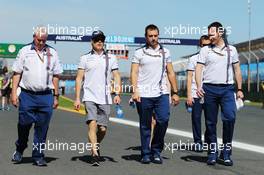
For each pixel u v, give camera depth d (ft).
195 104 36.73
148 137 30.73
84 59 30.14
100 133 30.71
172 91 31.17
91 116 29.78
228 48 30.07
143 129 30.66
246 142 43.57
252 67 166.40
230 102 29.99
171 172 27.58
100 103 29.99
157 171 27.86
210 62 29.99
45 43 29.30
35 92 28.91
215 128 30.42
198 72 30.35
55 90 29.63
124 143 41.01
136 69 30.53
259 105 139.03
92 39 30.07
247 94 166.20
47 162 30.53
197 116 36.78
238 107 30.35
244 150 37.88
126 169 28.37
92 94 29.96
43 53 29.04
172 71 30.89
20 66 28.84
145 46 30.83
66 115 77.71
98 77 29.94
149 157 30.83
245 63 171.53
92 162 29.58
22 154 31.12
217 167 29.45
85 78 30.25
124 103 132.87
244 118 78.74
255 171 28.27
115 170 27.99
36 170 27.63
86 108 29.96
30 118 29.09
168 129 55.26
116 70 30.53
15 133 47.80
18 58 28.86
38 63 28.78
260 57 161.07
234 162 31.53
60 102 126.62
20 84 29.19
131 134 48.73
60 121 65.00
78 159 31.91
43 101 29.04
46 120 29.25
